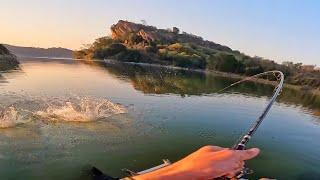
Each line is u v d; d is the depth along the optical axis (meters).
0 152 7.72
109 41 71.19
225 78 40.62
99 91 17.36
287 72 47.06
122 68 39.19
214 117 13.55
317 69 46.12
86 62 49.50
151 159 8.20
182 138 10.15
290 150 10.21
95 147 8.54
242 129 12.06
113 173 7.16
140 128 10.65
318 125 14.83
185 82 28.44
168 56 62.03
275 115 16.14
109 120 11.17
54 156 7.75
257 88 30.20
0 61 34.62
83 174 7.02
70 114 11.14
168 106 14.88
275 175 8.09
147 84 23.11
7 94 13.99
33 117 10.53
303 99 26.75
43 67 31.17
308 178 8.15
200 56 60.50
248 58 53.94
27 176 6.74
